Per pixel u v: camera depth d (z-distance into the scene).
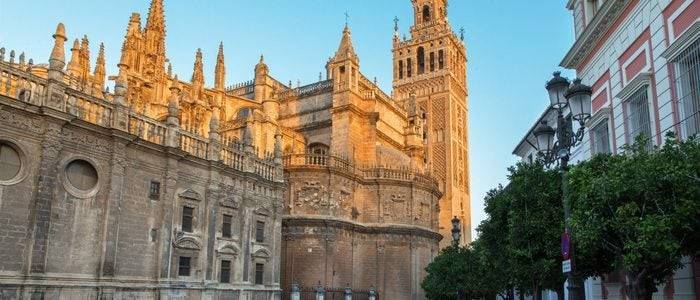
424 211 67.94
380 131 76.12
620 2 28.08
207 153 38.56
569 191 20.55
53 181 28.62
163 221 34.25
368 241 63.94
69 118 29.31
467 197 109.69
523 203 24.62
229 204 39.62
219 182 38.97
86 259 29.81
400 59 115.44
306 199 59.69
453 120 107.94
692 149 16.92
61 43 29.98
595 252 20.59
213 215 37.88
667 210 16.86
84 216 30.00
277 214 44.91
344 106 66.19
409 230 64.81
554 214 23.44
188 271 35.75
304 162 61.69
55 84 29.11
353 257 61.94
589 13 33.31
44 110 28.14
